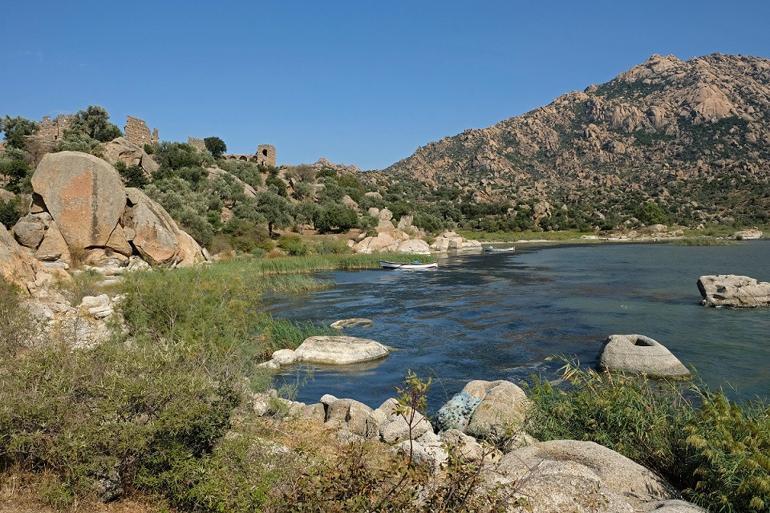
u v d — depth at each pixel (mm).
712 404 6637
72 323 13664
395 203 115062
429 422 9867
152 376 5727
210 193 73188
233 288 18188
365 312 26969
